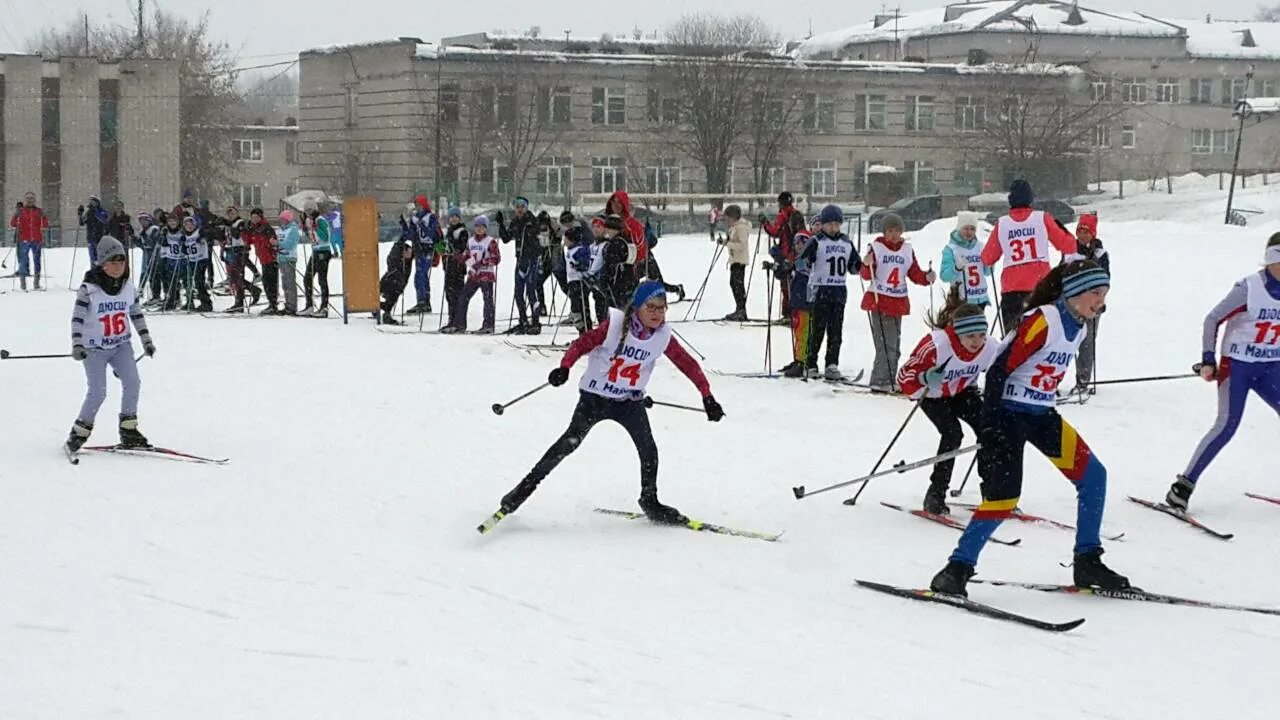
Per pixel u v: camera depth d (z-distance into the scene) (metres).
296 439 10.35
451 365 14.56
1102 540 7.48
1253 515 8.10
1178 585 6.64
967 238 12.91
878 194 56.12
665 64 55.31
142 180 52.06
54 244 48.53
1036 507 8.27
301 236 26.66
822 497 8.48
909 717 4.86
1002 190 58.38
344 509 8.09
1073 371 14.01
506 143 54.56
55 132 50.72
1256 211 43.62
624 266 15.00
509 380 13.48
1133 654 5.58
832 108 57.56
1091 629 5.91
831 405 12.09
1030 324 6.12
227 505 8.16
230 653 5.55
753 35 60.62
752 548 7.26
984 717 4.86
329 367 14.35
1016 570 6.89
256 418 11.27
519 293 17.48
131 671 5.35
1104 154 63.34
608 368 7.55
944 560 7.03
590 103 55.41
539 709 4.93
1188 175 60.22
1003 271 11.83
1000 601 6.36
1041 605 6.29
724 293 22.08
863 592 6.46
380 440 10.32
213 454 9.77
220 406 11.87
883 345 12.75
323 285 20.33
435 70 53.94
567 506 8.22
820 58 71.62
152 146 52.06
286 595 6.35
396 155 54.31
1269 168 63.91
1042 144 57.56
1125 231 33.62
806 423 11.20
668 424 11.12
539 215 17.67
